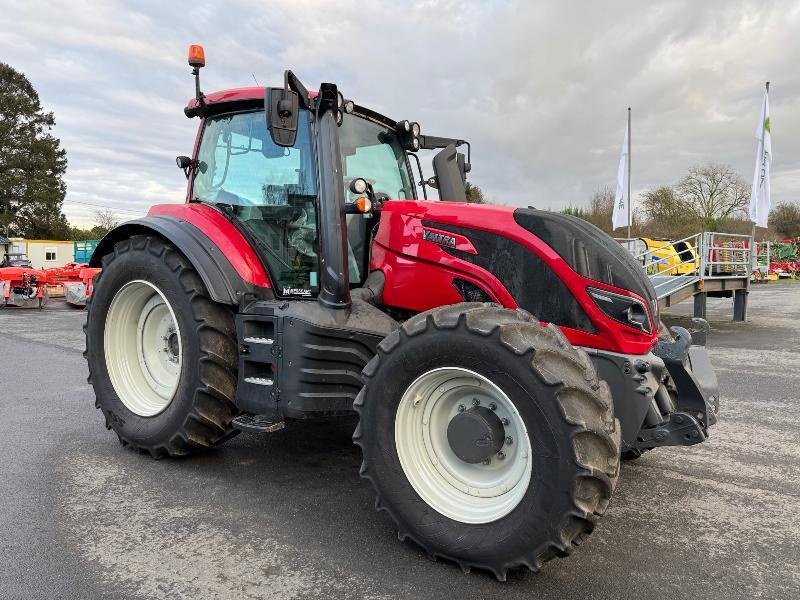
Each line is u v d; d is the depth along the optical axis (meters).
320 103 3.17
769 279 25.09
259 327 3.23
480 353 2.27
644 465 3.71
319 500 3.06
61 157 51.34
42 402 5.09
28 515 2.84
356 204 3.06
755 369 6.83
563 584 2.30
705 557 2.54
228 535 2.67
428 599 2.18
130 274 3.59
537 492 2.16
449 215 3.07
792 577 2.38
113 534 2.66
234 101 3.61
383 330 3.12
